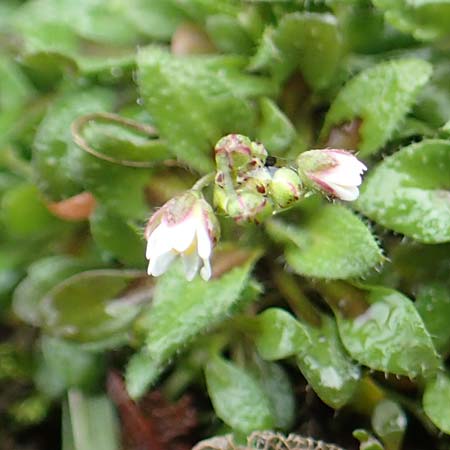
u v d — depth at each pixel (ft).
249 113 0.17
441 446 0.17
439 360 0.16
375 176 0.16
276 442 0.16
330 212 0.16
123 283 0.17
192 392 0.17
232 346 0.17
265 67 0.17
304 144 0.17
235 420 0.16
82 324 0.17
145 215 0.17
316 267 0.16
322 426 0.17
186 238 0.15
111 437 0.17
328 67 0.17
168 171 0.17
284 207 0.16
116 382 0.17
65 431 0.17
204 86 0.16
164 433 0.17
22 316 0.17
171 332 0.16
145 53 0.16
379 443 0.16
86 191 0.17
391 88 0.16
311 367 0.16
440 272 0.17
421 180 0.16
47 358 0.17
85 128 0.17
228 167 0.15
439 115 0.17
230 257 0.17
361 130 0.17
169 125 0.16
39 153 0.17
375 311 0.16
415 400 0.17
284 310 0.17
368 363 0.16
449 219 0.16
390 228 0.16
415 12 0.17
